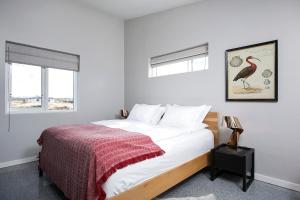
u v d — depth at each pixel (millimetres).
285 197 2020
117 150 1560
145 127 2547
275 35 2328
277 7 2312
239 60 2619
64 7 3389
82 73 3666
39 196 1987
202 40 3035
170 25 3486
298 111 2170
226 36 2762
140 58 4016
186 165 2113
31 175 2520
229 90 2719
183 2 3205
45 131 2383
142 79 3975
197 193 2078
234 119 2414
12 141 2893
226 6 2760
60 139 1968
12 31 2846
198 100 3084
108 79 4078
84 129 2240
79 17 3594
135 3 3436
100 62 3939
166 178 1839
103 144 1556
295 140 2191
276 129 2324
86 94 3732
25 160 3008
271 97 2352
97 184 1348
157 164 1762
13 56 2893
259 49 2445
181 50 3355
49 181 2344
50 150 2176
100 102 3947
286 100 2248
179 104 3334
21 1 2918
